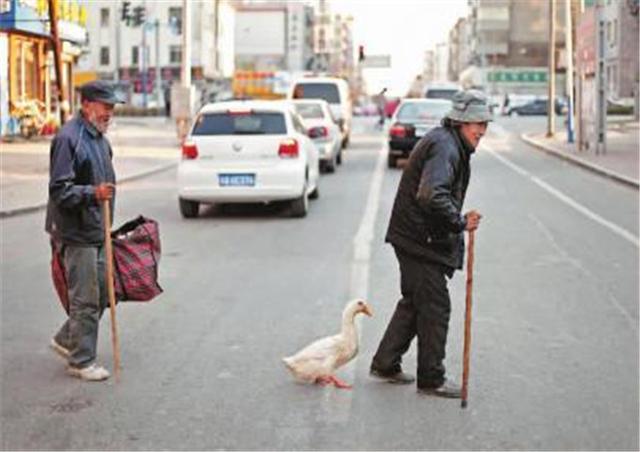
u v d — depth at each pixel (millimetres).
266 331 8938
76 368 7410
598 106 31641
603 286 11016
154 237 7605
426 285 6844
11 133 34938
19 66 36156
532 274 11734
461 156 6695
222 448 5961
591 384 7293
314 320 9367
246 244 14234
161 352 8219
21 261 12883
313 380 7199
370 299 10312
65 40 38688
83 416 6574
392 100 57094
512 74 119438
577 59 34500
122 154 33000
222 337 8727
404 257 6895
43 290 10969
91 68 94938
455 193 6789
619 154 31594
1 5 33688
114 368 7660
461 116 6645
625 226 16016
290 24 128500
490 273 11789
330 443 6043
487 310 9789
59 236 7188
